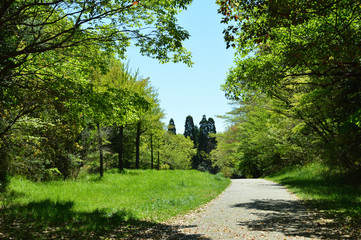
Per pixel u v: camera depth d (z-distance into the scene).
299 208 9.63
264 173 38.31
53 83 9.07
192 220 8.33
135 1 7.70
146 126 33.50
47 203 10.42
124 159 42.78
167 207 10.66
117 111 10.14
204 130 85.69
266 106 18.88
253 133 33.38
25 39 8.48
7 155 11.76
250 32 6.46
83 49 9.81
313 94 12.14
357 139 12.12
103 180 18.98
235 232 6.49
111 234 6.61
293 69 10.82
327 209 8.88
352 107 11.81
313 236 5.82
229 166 57.81
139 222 8.03
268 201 11.80
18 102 9.23
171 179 21.31
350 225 6.50
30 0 7.89
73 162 18.41
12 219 7.62
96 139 21.25
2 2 6.60
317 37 8.14
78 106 9.62
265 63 10.56
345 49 6.92
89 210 9.87
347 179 14.23
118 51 9.45
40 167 15.17
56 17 8.81
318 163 21.33
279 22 6.11
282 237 5.84
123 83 21.00
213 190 17.06
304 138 18.78
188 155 68.94
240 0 6.18
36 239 5.79
